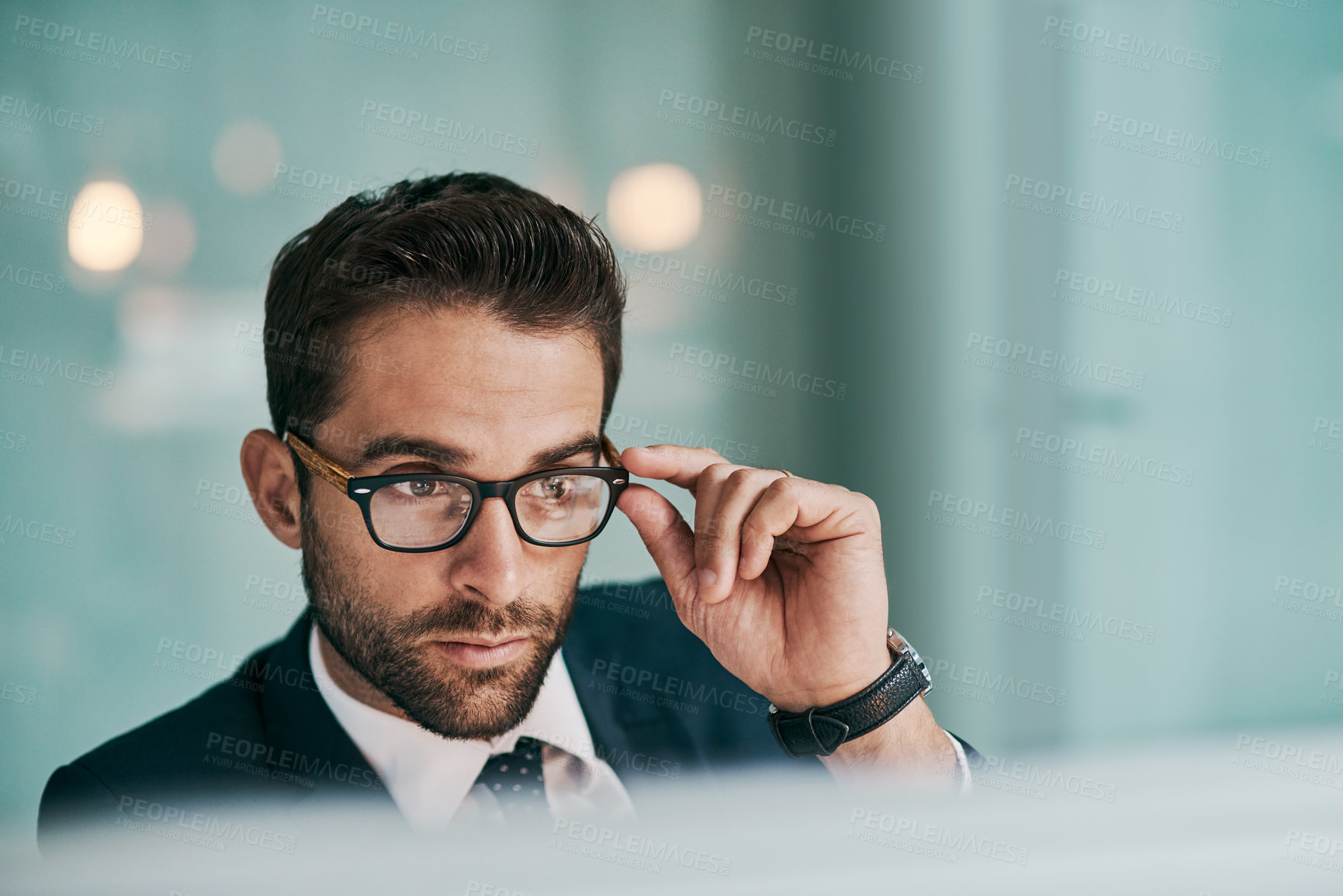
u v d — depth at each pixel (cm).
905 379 219
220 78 182
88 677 176
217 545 182
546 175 199
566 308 96
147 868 118
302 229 186
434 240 95
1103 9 217
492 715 101
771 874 125
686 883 125
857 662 95
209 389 182
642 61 203
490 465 94
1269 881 148
